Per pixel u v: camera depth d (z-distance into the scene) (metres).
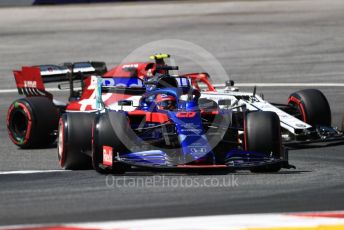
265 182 29.72
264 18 102.69
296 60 73.75
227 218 23.94
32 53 82.50
